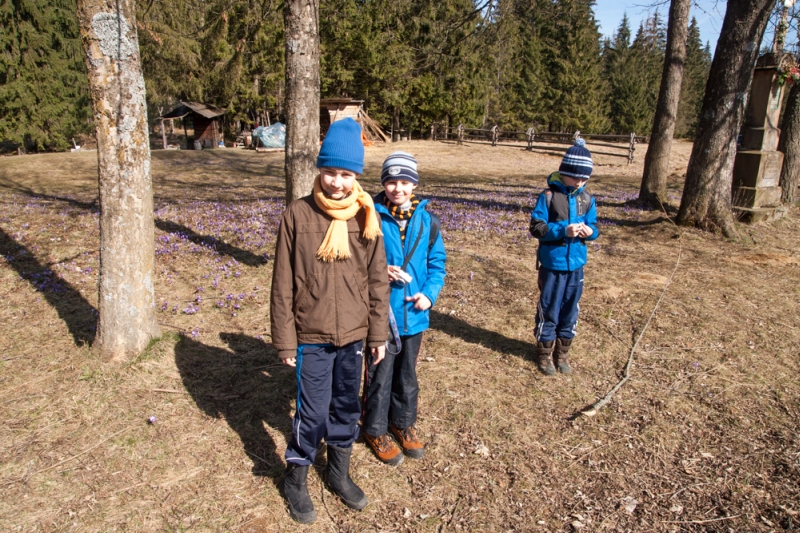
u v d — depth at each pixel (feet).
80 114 100.22
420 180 55.21
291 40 18.65
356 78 97.45
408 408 10.08
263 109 112.47
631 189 49.75
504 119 143.84
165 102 129.08
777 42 31.81
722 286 19.70
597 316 16.96
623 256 24.03
